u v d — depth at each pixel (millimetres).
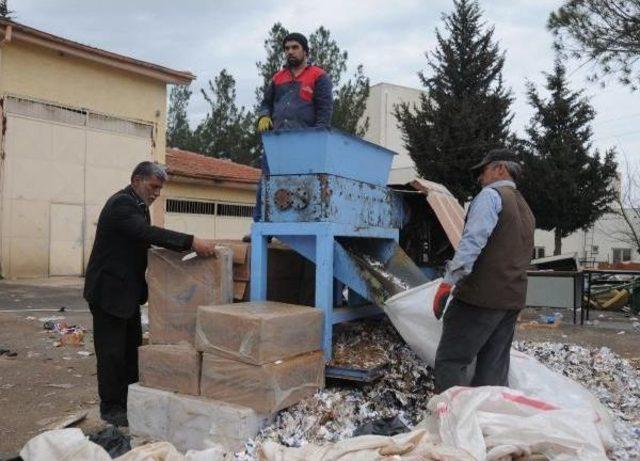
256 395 3326
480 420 2889
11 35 13836
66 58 15359
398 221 5055
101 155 16219
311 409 3562
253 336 3320
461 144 25078
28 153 14680
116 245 4023
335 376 3824
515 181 3826
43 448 2799
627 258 37812
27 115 14641
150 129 17500
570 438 2760
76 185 15672
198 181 19422
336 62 27812
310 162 3939
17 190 14492
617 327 9406
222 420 3338
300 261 4832
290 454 2811
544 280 10305
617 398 4531
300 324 3600
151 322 3934
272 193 4059
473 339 3547
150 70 16984
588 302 10555
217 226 20391
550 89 27531
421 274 4727
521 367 3949
